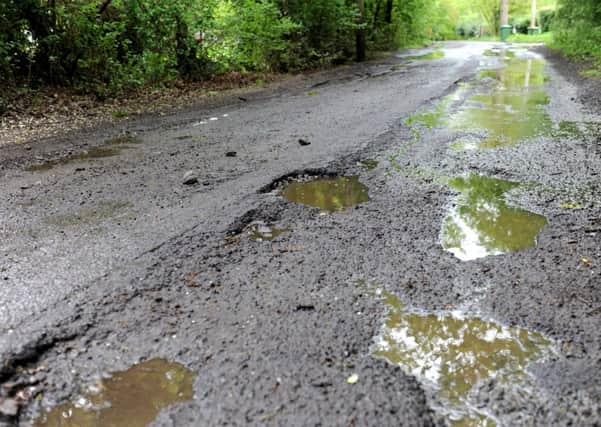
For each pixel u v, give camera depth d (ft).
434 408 6.19
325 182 14.97
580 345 7.26
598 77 36.06
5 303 8.46
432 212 12.31
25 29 30.68
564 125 21.72
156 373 6.86
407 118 24.22
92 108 29.14
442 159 16.87
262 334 7.61
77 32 31.78
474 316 8.05
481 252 10.18
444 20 142.20
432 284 8.99
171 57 38.22
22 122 25.09
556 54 60.49
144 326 7.86
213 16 41.04
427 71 47.34
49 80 32.01
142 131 23.22
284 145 19.42
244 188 14.23
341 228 11.48
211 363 7.00
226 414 6.11
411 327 7.79
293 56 50.29
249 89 38.32
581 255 9.82
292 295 8.67
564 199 12.87
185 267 9.70
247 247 10.57
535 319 7.90
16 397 6.54
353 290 8.82
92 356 7.23
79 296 8.68
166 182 15.02
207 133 22.38
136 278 9.29
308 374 6.74
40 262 9.96
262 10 45.03
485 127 21.72
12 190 14.67
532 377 6.68
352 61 63.46
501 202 12.87
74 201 13.56
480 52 71.92
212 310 8.25
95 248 10.54
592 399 6.27
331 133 21.40
